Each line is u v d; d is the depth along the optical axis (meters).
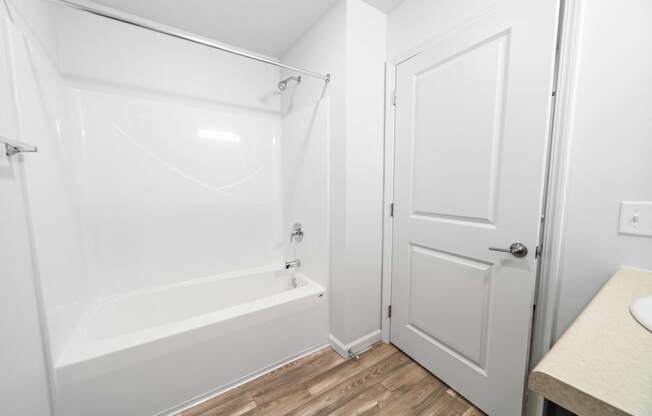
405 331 1.71
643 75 0.83
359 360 1.69
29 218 0.98
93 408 1.14
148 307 1.81
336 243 1.73
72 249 1.42
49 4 1.37
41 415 0.98
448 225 1.39
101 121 1.66
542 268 1.06
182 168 1.95
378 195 1.76
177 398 1.31
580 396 0.37
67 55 1.53
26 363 0.92
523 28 1.04
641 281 0.78
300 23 1.80
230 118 2.13
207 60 2.01
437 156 1.42
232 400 1.39
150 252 1.87
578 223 0.98
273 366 1.62
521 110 1.06
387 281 1.80
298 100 2.07
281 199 2.43
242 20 1.76
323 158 1.80
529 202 1.06
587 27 0.92
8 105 0.91
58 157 1.33
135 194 1.79
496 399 1.22
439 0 1.36
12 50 0.95
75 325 1.37
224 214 2.16
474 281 1.28
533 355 1.11
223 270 2.18
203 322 1.39
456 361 1.40
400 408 1.32
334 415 1.29
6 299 0.83
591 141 0.93
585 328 0.54
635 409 0.33
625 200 0.88
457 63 1.29
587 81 0.93
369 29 1.61
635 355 0.44
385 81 1.71
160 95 1.84
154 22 1.77
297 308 1.69
